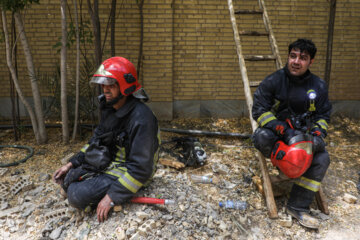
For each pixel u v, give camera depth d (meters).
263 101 2.78
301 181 2.65
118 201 2.44
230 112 5.64
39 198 3.01
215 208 2.80
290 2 5.27
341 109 5.74
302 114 2.67
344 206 2.98
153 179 3.10
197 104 5.60
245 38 5.35
